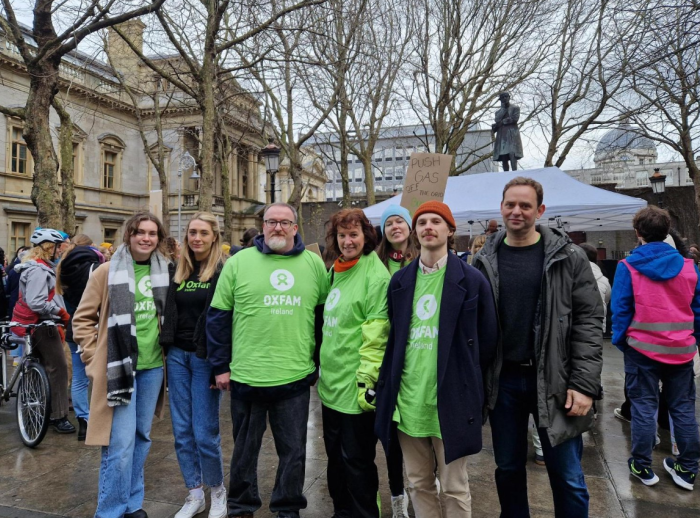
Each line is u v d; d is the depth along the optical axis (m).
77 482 3.50
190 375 3.03
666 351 3.30
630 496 3.25
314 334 2.89
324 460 3.91
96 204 26.77
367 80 14.14
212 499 2.97
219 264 3.03
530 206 2.33
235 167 32.09
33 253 4.45
